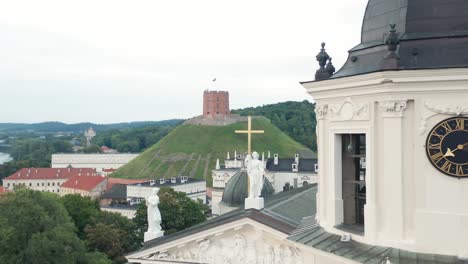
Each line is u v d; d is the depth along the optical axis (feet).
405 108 86.17
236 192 357.82
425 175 84.94
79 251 311.88
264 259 124.98
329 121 99.86
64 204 459.73
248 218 123.54
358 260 85.56
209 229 129.70
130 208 637.30
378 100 88.84
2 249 287.48
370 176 90.02
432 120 84.58
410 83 84.94
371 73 87.30
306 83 103.09
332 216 99.09
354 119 93.20
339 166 98.99
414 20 92.58
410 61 88.22
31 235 295.69
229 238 129.80
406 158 86.43
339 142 99.09
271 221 122.52
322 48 107.76
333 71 106.93
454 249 82.79
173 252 136.77
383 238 88.12
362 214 97.60
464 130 82.64
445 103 83.56
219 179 568.00
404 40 91.04
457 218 82.64
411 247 85.20
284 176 615.57
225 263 129.70
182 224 463.01
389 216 87.61
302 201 167.63
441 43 88.58
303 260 109.70
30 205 309.22
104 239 411.13
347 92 94.48
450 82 82.89
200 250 132.36
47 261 286.66
